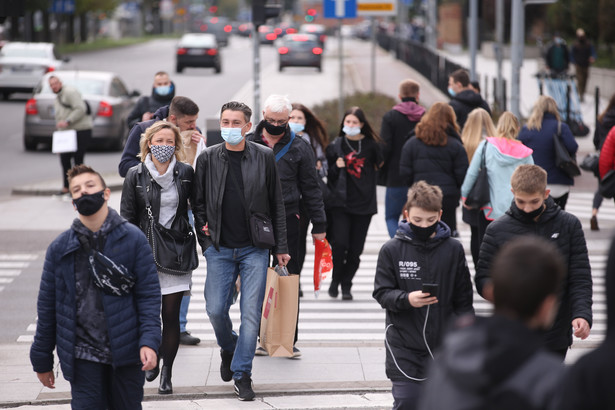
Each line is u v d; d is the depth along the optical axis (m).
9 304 27.41
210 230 19.05
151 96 32.53
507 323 7.95
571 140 27.91
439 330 15.36
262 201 19.12
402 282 15.48
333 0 59.50
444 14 192.25
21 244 35.41
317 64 128.25
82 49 189.88
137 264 14.43
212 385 19.98
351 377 20.56
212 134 36.53
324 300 27.75
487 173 25.47
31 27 155.25
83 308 14.23
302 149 21.84
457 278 15.49
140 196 18.53
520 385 7.67
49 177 51.81
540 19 144.75
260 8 40.75
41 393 19.36
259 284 19.19
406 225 15.67
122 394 14.62
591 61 81.62
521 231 16.19
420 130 27.30
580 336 15.71
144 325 14.37
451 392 7.86
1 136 68.88
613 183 28.75
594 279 29.00
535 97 83.94
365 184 26.80
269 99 21.53
